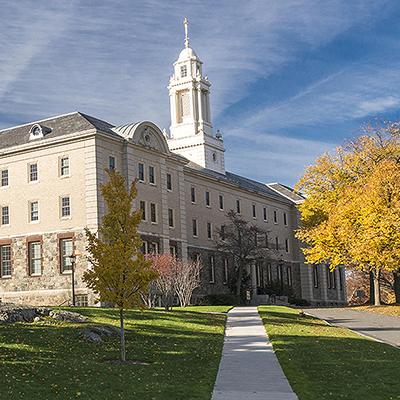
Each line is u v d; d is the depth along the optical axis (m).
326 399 14.02
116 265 20.22
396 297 60.38
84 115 53.50
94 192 48.81
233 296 63.47
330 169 61.03
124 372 17.38
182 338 25.23
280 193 92.88
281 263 82.62
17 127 57.44
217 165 81.25
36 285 50.91
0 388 14.70
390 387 15.65
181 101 82.06
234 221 66.25
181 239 59.06
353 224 52.84
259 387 15.48
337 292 94.75
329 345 24.23
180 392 14.80
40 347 20.33
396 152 57.22
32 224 51.84
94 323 25.72
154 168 55.69
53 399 13.94
